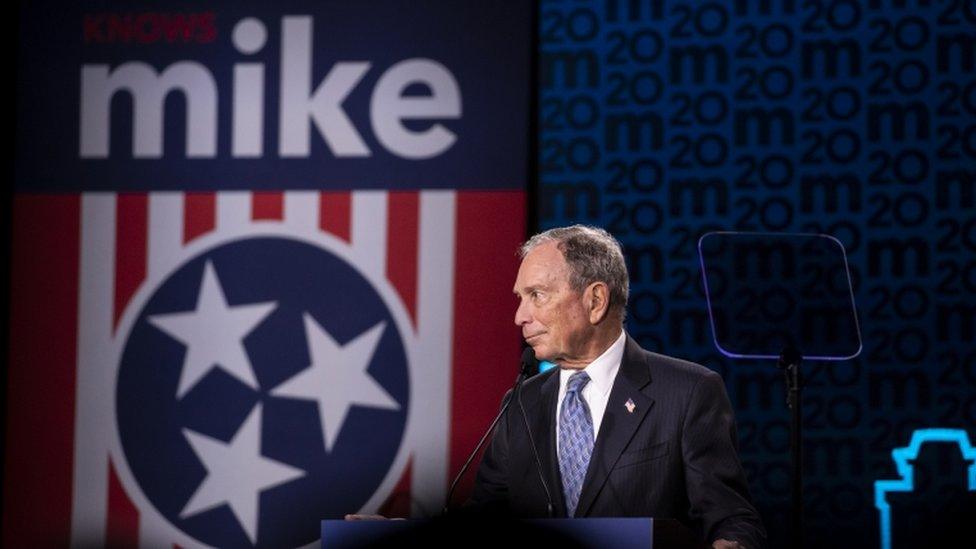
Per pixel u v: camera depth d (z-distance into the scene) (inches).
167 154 493.0
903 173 463.5
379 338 478.3
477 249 477.7
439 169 482.3
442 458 471.8
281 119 490.3
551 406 315.6
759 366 460.8
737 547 270.5
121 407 485.7
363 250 482.3
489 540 228.7
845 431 456.8
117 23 498.9
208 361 484.7
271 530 476.1
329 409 478.0
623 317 319.6
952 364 457.1
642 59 476.4
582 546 225.6
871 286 461.4
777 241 433.4
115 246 491.5
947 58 465.1
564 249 311.3
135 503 481.4
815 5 470.6
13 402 487.8
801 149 467.5
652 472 301.3
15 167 496.1
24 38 499.8
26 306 491.2
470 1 487.8
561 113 478.3
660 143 473.4
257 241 487.5
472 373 473.4
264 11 494.9
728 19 473.7
